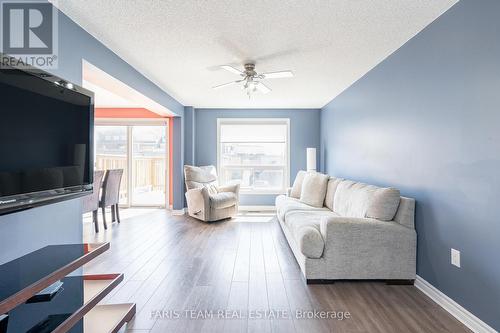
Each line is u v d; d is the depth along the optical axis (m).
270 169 6.15
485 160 1.73
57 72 2.01
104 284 1.69
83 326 1.68
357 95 3.88
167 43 2.63
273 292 2.29
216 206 4.74
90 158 1.89
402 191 2.70
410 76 2.55
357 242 2.41
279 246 3.48
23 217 1.65
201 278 2.55
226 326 1.83
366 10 2.07
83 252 1.57
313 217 3.18
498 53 1.63
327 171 5.48
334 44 2.67
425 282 2.29
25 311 1.35
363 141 3.67
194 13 2.11
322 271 2.42
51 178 1.55
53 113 1.57
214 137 6.04
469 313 1.84
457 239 1.95
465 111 1.89
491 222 1.68
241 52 2.85
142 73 3.53
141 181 6.37
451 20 2.01
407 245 2.41
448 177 2.05
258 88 3.57
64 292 1.57
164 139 6.25
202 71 3.47
